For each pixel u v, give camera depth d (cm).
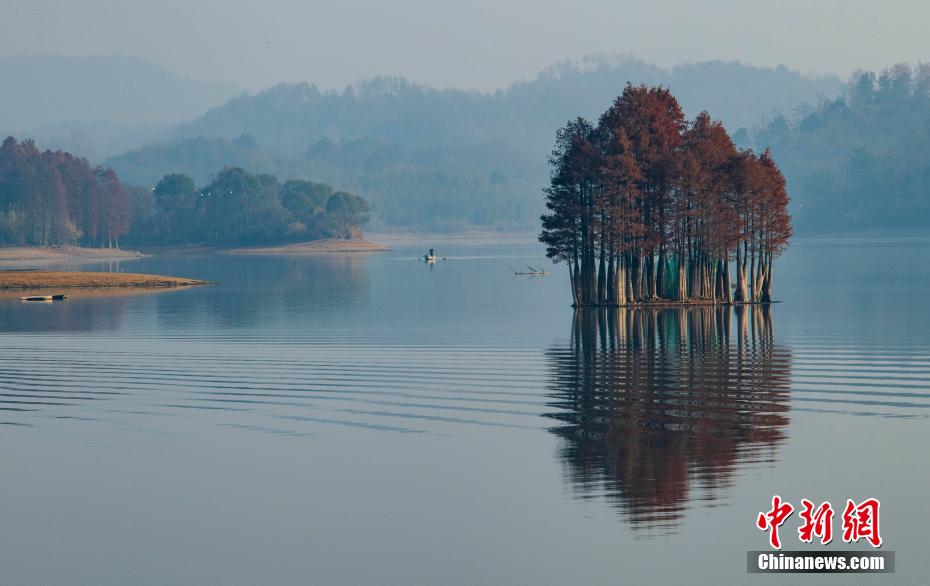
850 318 10175
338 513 3862
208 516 3869
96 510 3959
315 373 6938
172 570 3412
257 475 4347
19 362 7725
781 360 7200
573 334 9056
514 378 6569
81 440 5000
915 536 3559
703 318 10238
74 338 9431
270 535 3672
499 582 3269
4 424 5378
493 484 4134
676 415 5303
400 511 3862
